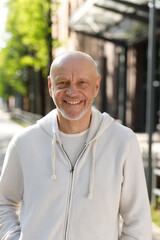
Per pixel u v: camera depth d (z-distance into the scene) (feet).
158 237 12.14
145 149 25.35
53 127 4.86
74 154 4.84
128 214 4.86
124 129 4.93
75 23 35.99
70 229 4.57
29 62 48.62
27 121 71.72
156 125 43.04
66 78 4.54
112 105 50.98
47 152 4.85
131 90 44.50
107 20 33.96
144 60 44.11
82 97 4.59
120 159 4.70
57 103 4.68
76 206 4.60
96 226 4.55
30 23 42.75
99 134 4.75
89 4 28.25
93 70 4.69
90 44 61.52
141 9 23.75
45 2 42.42
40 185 4.70
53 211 4.62
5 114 139.74
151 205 16.94
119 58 49.44
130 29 37.11
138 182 4.79
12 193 5.21
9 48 64.13
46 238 4.57
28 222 4.68
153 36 17.78
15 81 91.45
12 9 54.60
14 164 5.04
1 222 5.14
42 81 64.80
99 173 4.65
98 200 4.57
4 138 46.42
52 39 43.29
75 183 4.66
